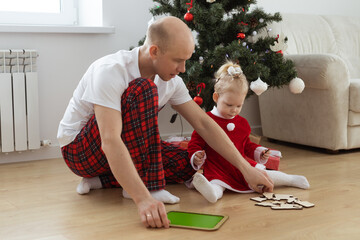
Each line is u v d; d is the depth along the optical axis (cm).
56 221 147
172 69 148
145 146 155
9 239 131
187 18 227
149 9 261
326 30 340
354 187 190
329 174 215
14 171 225
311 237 131
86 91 144
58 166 237
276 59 245
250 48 251
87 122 164
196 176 163
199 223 142
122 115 150
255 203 166
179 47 143
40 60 255
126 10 281
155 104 152
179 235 133
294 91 249
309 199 171
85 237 132
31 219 149
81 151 166
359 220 146
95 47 271
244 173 174
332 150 272
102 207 162
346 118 267
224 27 236
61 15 283
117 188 189
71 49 263
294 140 294
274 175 185
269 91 308
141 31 288
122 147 137
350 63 344
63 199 173
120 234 134
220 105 192
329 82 260
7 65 242
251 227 140
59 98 262
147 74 158
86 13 286
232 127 191
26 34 250
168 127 303
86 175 177
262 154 194
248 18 246
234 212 155
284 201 167
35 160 255
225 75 191
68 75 264
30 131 247
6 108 240
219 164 188
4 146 242
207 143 179
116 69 145
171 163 189
